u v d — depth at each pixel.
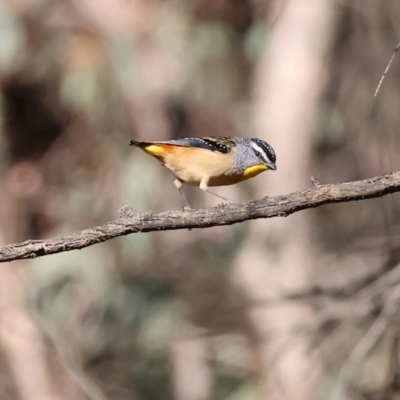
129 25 16.03
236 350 14.28
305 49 16.12
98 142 16.23
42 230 16.72
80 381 11.82
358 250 10.55
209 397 15.07
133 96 15.93
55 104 16.75
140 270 15.90
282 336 13.48
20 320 14.81
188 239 16.16
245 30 16.81
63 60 16.09
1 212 16.50
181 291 15.68
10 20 15.62
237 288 15.47
